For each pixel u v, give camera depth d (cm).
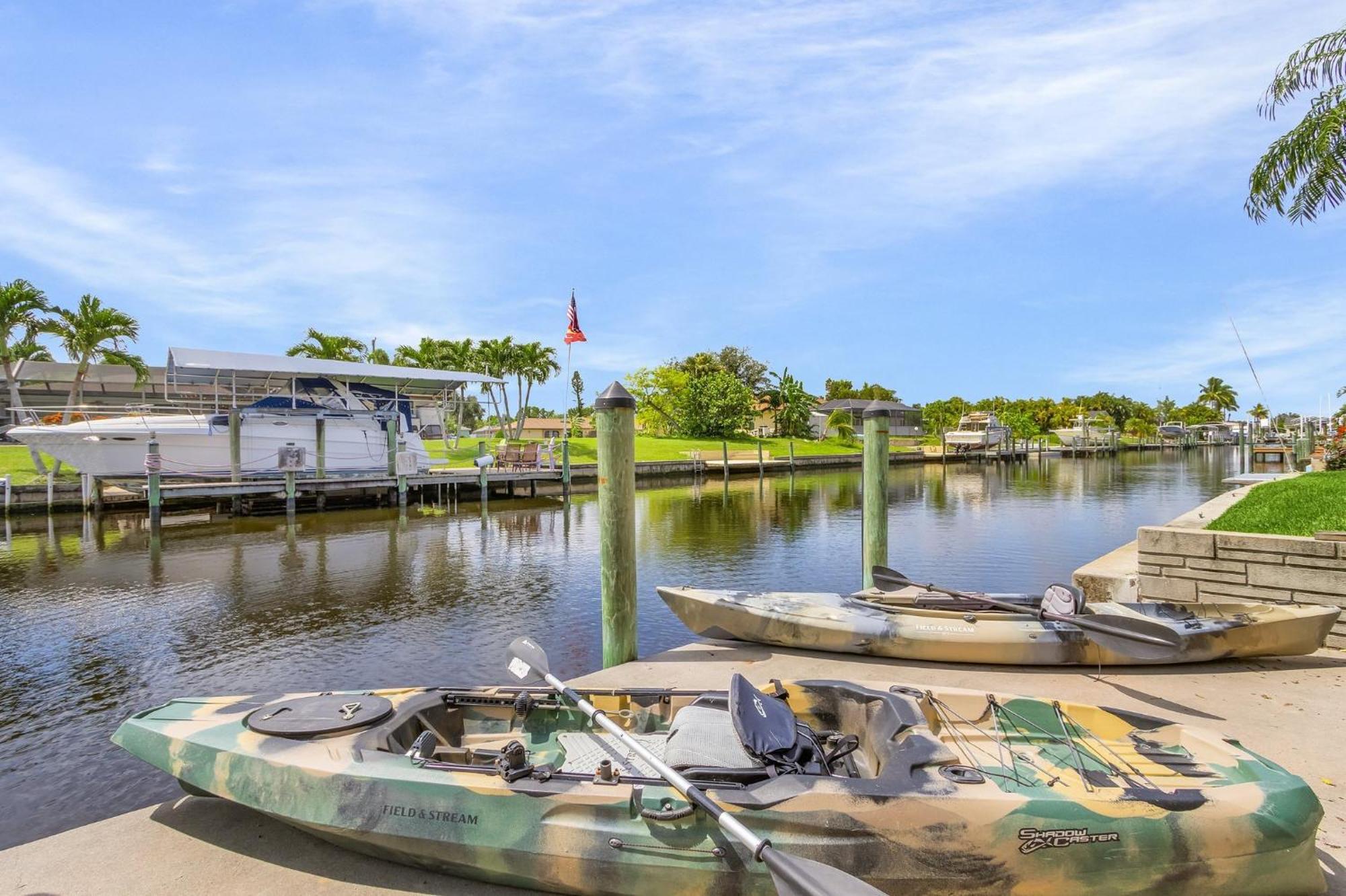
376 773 383
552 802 356
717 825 340
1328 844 396
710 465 5734
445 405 4125
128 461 2766
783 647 802
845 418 9256
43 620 1284
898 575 913
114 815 640
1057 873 325
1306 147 1291
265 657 1072
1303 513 1065
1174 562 886
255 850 410
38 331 3500
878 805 336
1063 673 705
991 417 8162
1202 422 14275
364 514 3033
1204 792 341
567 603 1404
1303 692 644
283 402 3197
